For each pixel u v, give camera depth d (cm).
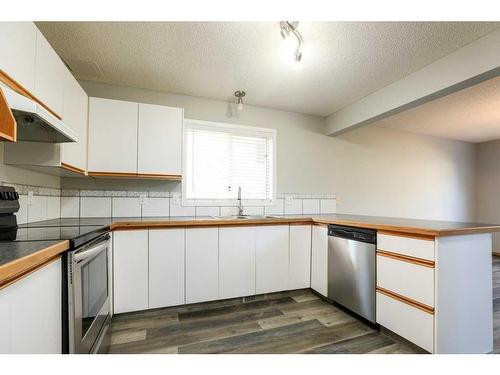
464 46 187
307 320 207
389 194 397
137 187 260
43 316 97
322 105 309
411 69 221
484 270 166
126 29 171
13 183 166
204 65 218
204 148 289
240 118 304
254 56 204
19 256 83
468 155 485
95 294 147
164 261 212
